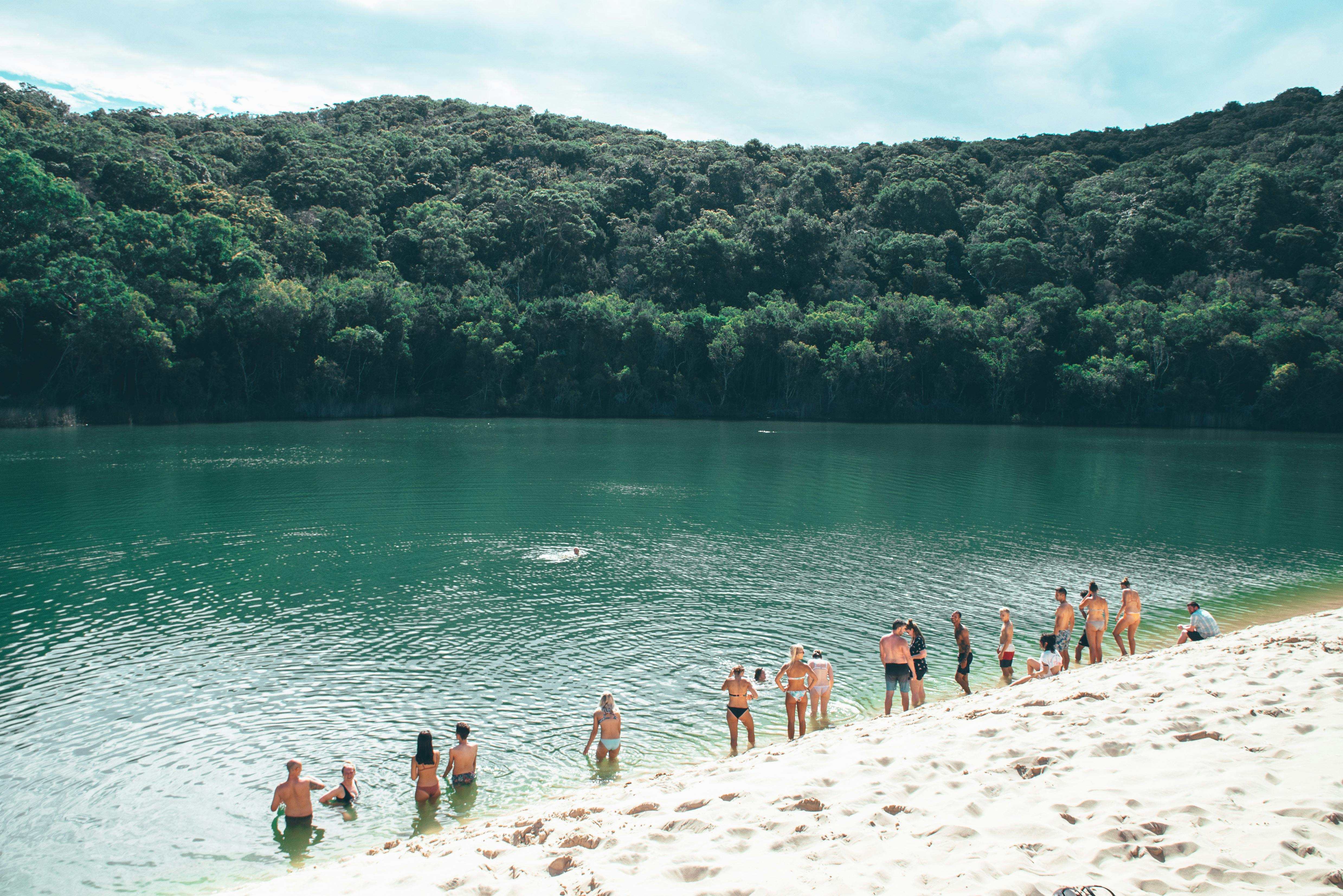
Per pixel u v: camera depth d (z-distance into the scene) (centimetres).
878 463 6581
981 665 2200
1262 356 11144
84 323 8850
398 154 16362
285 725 1800
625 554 3372
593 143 18512
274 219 12081
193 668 2112
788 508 4466
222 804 1477
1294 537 3825
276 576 2984
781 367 12125
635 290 13462
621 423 10669
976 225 15275
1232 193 13812
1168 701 1305
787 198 15612
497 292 12425
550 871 877
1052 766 1041
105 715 1834
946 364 11925
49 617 2503
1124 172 16038
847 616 2594
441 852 1059
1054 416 11856
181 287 9731
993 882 732
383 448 7206
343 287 11212
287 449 7025
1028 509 4531
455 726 1803
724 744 1722
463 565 3172
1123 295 13100
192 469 5697
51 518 3984
